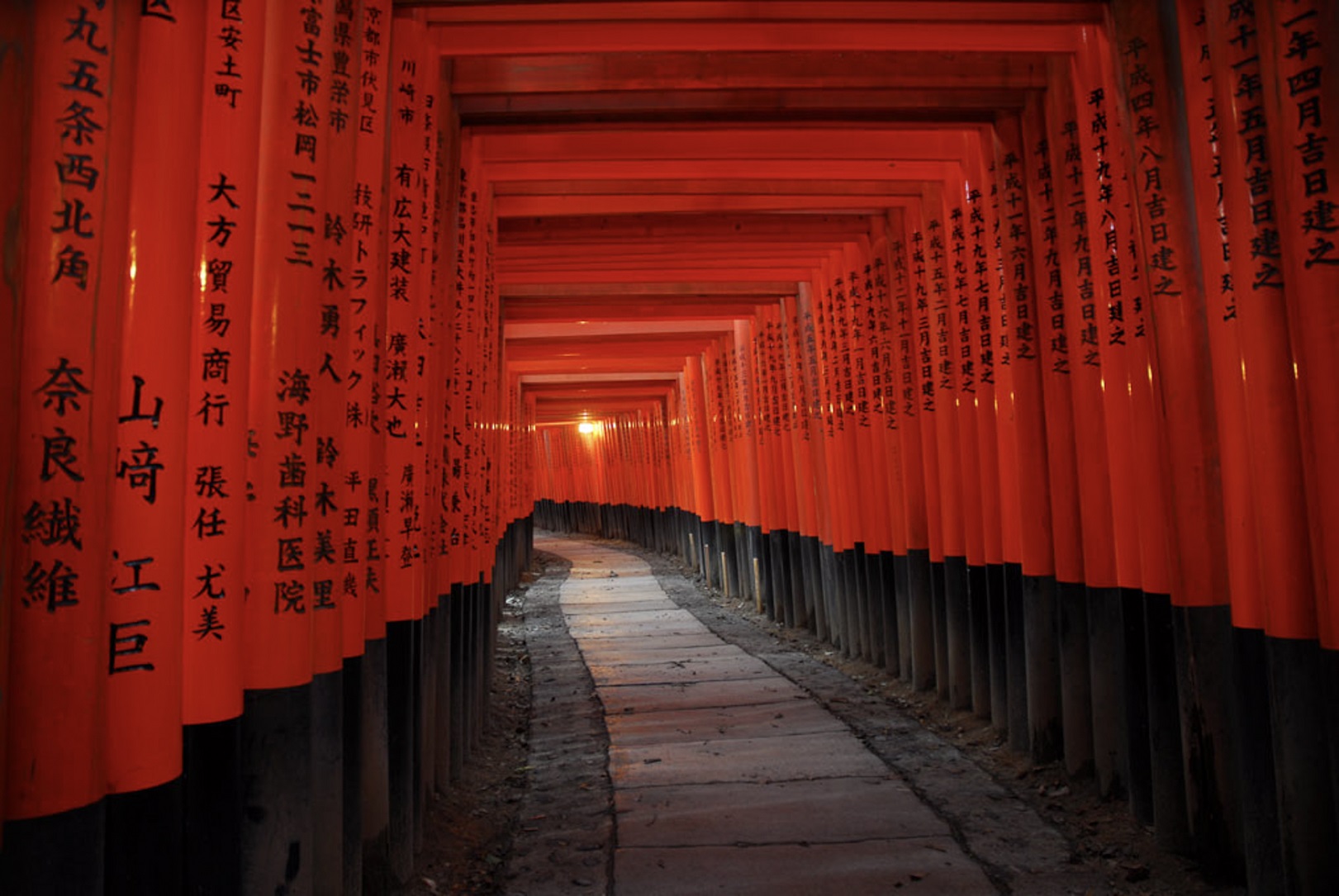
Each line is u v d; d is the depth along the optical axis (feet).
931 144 17.95
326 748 8.53
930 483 20.74
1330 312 8.82
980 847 12.41
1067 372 15.28
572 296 29.78
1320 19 8.89
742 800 14.47
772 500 33.83
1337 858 9.25
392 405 11.44
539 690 23.67
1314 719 9.37
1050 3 13.07
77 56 5.26
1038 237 15.58
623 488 74.38
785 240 23.89
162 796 5.80
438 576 14.39
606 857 12.37
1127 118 12.22
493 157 17.35
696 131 17.24
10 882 4.95
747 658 26.96
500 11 12.34
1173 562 11.81
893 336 22.15
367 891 9.98
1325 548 8.94
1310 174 8.94
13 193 4.83
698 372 45.39
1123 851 12.28
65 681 5.14
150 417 5.77
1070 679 14.82
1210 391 11.70
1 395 4.72
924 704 20.52
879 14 12.85
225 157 6.71
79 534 5.22
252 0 6.88
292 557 7.73
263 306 7.64
